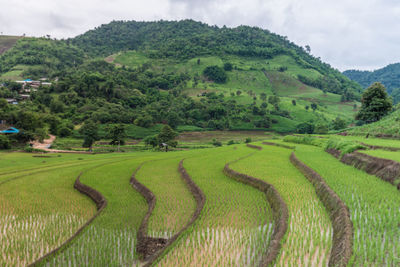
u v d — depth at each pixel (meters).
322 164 25.38
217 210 16.98
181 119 142.38
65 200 24.52
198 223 15.07
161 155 57.03
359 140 39.00
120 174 32.97
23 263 13.87
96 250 14.09
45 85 172.38
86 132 77.88
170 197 21.28
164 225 15.85
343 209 12.84
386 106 68.44
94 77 166.25
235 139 119.00
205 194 20.45
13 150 70.25
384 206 13.02
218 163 35.12
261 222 15.13
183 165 34.03
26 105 130.12
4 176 35.66
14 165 51.34
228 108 164.62
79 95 157.75
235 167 28.25
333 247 10.45
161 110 146.12
